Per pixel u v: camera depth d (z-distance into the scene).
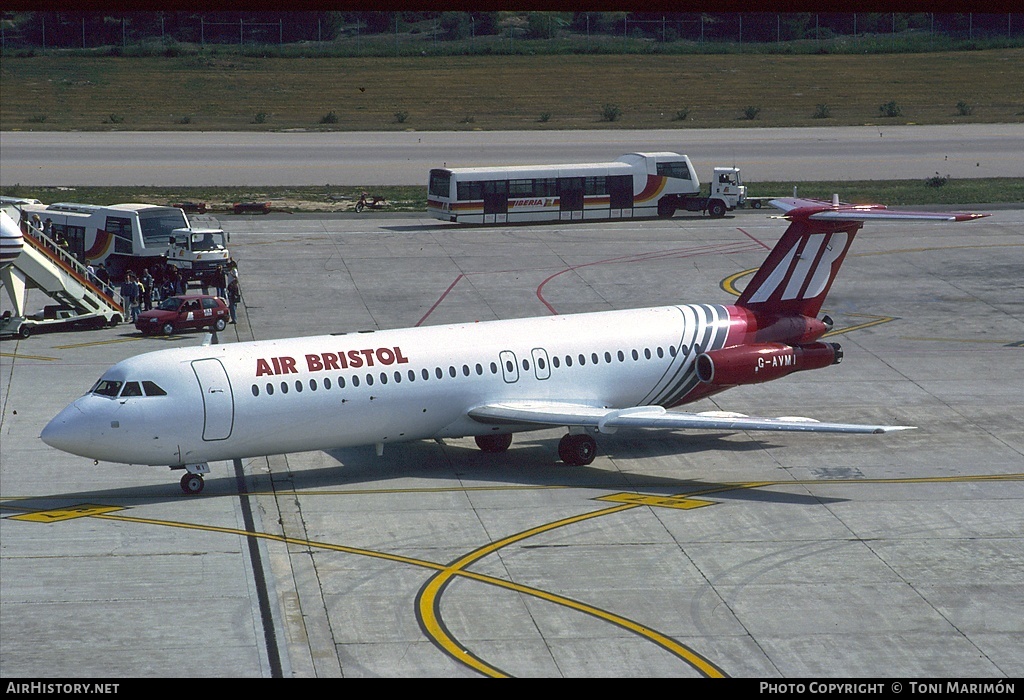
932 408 154.50
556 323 136.25
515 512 115.31
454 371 127.44
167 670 81.75
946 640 87.50
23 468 128.12
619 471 129.75
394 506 116.81
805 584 97.69
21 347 185.25
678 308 142.50
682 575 99.50
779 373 139.75
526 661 83.56
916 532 110.06
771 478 127.12
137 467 129.62
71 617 90.25
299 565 101.31
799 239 142.38
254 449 120.12
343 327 197.88
